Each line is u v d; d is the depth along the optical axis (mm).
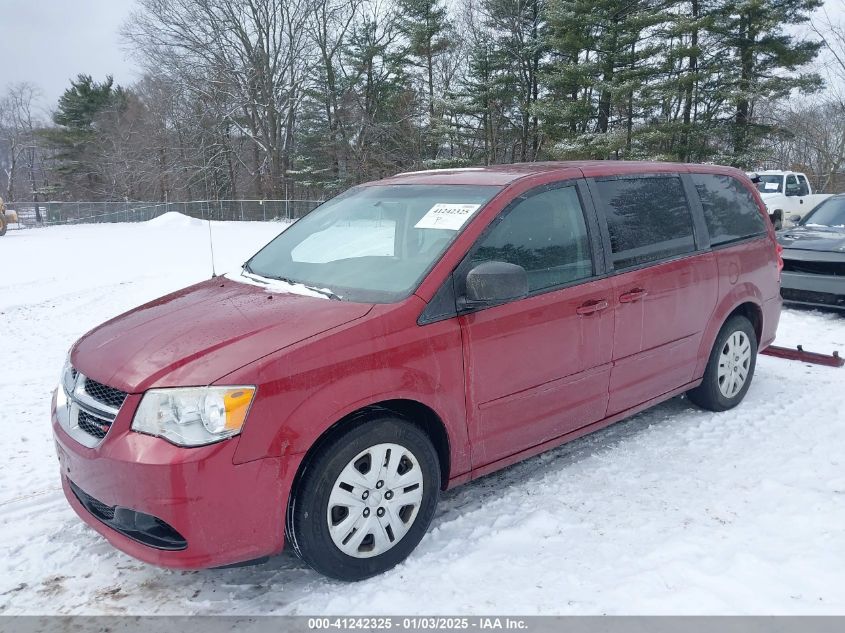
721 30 28688
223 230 31234
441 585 2861
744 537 3162
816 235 8438
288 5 43938
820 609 2635
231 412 2535
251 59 44906
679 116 32625
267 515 2631
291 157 48281
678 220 4309
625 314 3836
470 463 3293
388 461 2924
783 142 34969
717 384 4691
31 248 21219
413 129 43188
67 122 64188
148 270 13977
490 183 3598
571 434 3764
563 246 3615
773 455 4070
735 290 4629
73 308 9578
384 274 3275
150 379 2613
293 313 2973
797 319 7945
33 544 3309
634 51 30547
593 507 3500
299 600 2809
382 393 2848
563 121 32094
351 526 2834
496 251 3322
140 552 2643
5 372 6332
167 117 52031
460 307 3137
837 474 3791
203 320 3018
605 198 3895
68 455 2812
